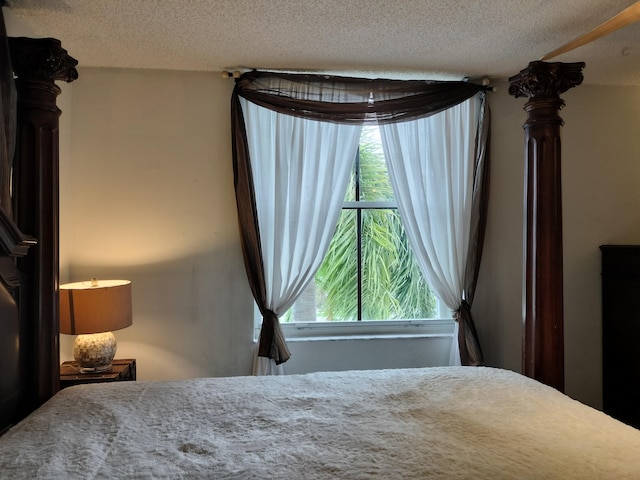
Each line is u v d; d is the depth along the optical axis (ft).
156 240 8.72
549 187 6.72
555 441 4.05
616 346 9.35
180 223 8.79
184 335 8.76
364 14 6.54
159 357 8.70
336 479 3.43
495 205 9.43
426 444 4.02
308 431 4.33
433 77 9.25
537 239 6.77
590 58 8.23
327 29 7.02
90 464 3.66
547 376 6.70
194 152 8.82
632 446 3.94
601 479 3.40
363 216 9.68
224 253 8.87
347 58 8.23
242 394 5.36
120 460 3.75
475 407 4.91
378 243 9.69
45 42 5.50
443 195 9.21
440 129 9.20
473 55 8.10
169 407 4.94
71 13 6.42
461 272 9.16
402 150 9.16
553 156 6.73
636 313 8.89
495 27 6.97
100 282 8.16
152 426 4.45
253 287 8.63
